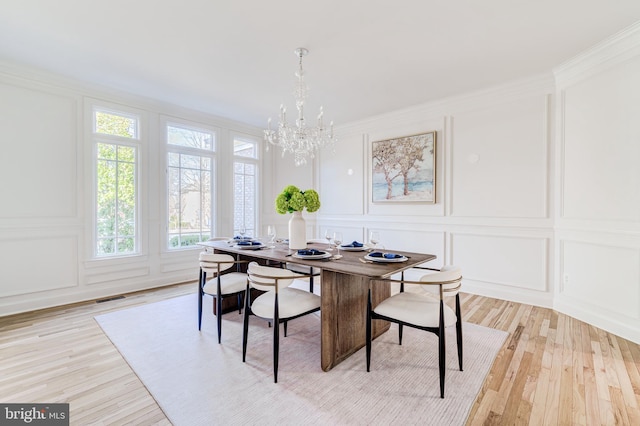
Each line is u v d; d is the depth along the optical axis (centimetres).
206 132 473
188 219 451
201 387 187
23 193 316
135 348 238
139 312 317
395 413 163
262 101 410
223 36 253
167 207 428
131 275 393
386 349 238
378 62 297
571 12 220
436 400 174
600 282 273
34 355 226
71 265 347
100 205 372
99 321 292
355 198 507
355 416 161
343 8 216
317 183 561
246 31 245
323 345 205
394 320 195
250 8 216
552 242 327
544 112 328
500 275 362
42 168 327
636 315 245
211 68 312
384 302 210
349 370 207
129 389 186
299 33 247
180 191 442
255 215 542
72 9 218
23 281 317
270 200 565
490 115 365
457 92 376
